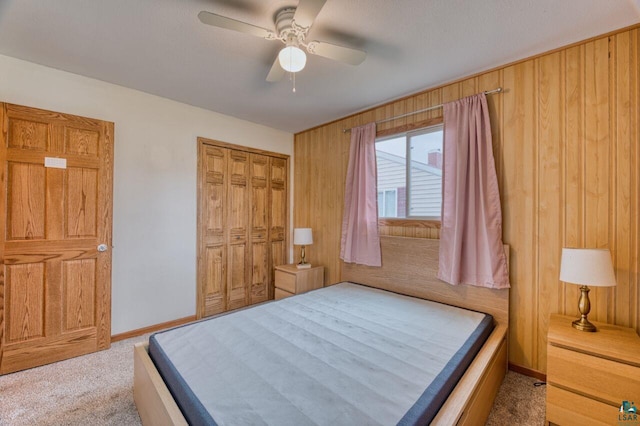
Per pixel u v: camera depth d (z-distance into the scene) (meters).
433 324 2.00
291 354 1.55
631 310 1.82
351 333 1.83
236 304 3.63
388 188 3.17
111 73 2.49
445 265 2.50
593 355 1.54
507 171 2.30
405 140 3.00
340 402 1.17
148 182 2.91
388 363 1.47
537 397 1.92
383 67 2.35
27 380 2.06
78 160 2.42
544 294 2.14
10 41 2.02
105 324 2.53
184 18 1.78
